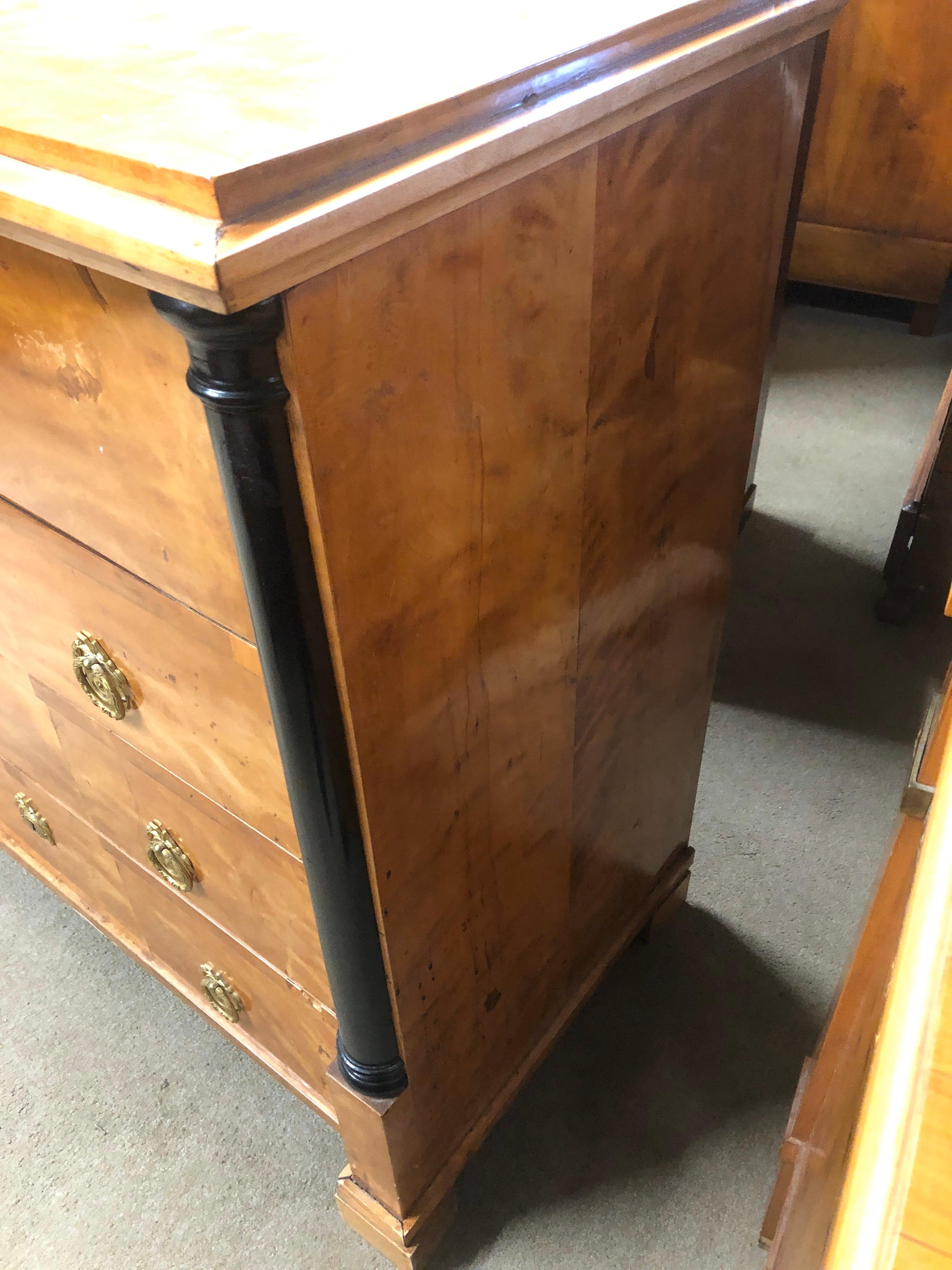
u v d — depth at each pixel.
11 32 0.61
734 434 0.94
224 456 0.47
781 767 1.54
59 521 0.67
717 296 0.79
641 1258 1.03
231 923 0.93
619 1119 1.14
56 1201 1.09
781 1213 0.93
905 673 1.70
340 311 0.45
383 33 0.57
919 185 2.26
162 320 0.47
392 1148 0.88
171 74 0.51
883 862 1.08
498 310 0.55
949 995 0.31
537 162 0.51
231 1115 1.15
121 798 0.94
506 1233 1.05
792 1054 1.19
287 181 0.40
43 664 0.87
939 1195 0.28
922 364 2.44
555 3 0.61
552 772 0.88
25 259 0.51
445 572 0.62
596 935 1.17
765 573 1.90
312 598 0.53
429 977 0.82
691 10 0.59
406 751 0.66
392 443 0.52
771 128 0.74
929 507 1.63
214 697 0.68
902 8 2.03
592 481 0.73
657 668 1.01
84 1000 1.27
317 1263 1.04
